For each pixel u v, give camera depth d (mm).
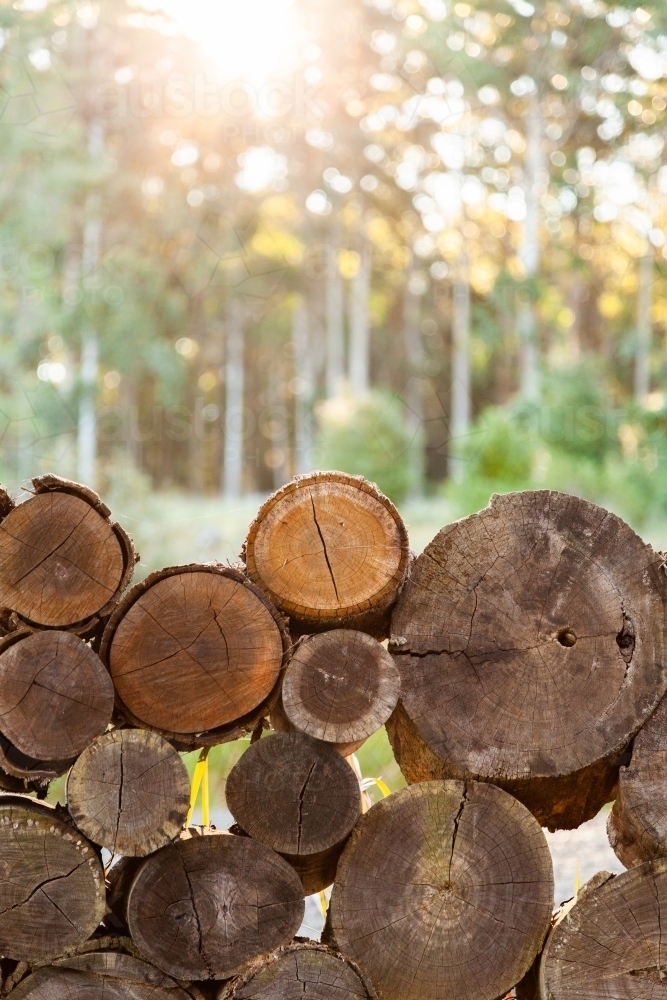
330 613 2600
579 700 2648
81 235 25125
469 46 24000
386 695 2547
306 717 2518
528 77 23531
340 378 27844
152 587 2551
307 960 2494
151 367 26094
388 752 4574
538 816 2846
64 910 2471
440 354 31500
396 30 27203
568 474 14938
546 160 23797
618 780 2693
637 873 2600
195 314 29141
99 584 2533
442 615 2678
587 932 2590
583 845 4262
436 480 26781
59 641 2473
